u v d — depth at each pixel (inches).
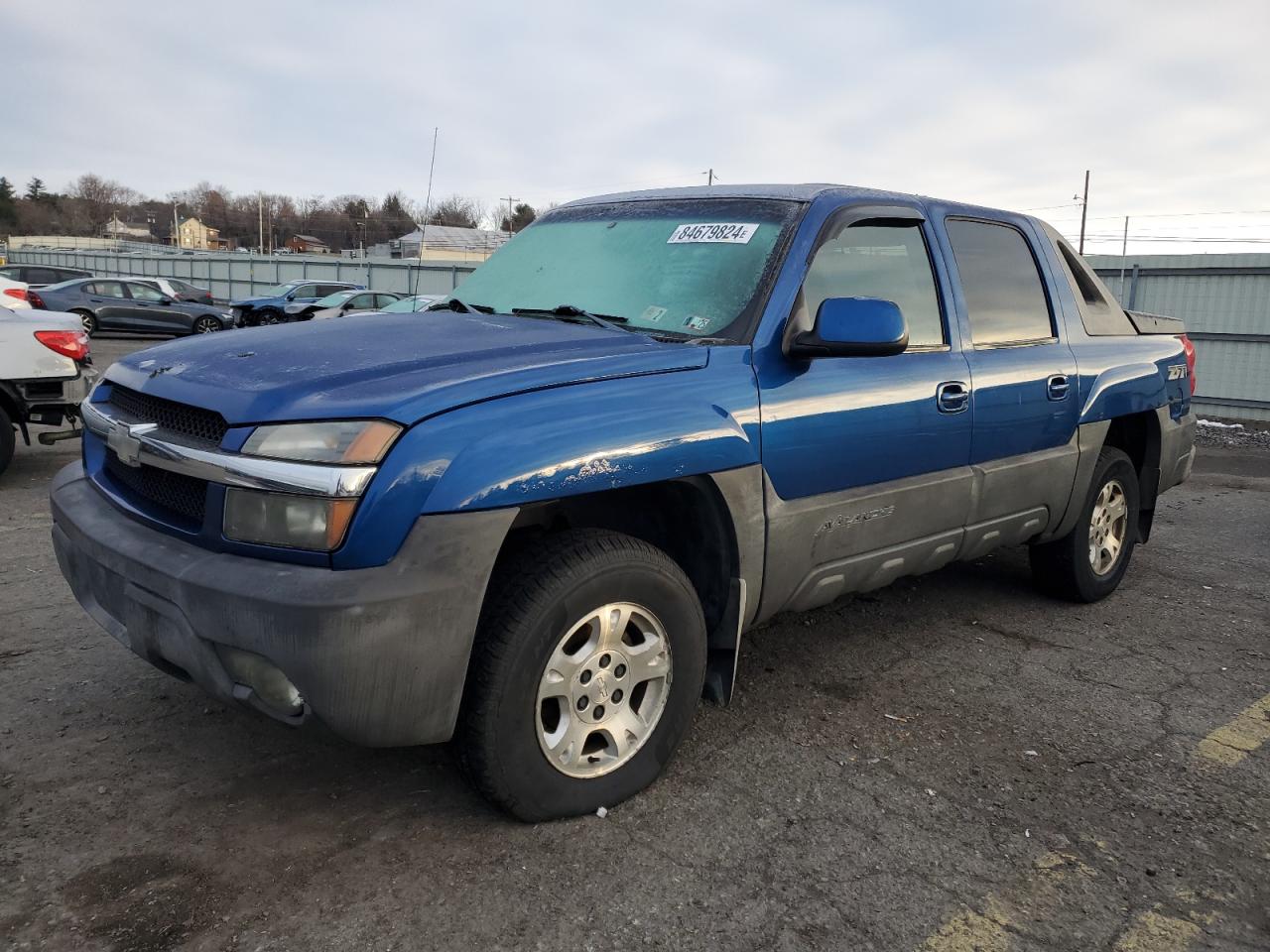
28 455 319.3
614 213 147.6
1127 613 186.1
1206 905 94.6
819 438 119.2
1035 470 156.9
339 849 98.3
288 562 88.7
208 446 94.3
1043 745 128.2
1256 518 282.0
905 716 135.3
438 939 85.5
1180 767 123.3
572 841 101.2
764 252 123.0
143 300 922.1
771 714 134.0
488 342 108.4
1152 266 544.7
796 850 101.3
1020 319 159.3
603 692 104.3
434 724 91.3
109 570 99.8
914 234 142.7
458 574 89.0
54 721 124.5
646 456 100.3
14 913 86.4
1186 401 203.8
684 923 89.0
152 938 84.0
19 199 4569.4
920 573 145.3
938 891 95.4
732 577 113.8
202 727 124.1
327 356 103.3
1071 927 90.7
